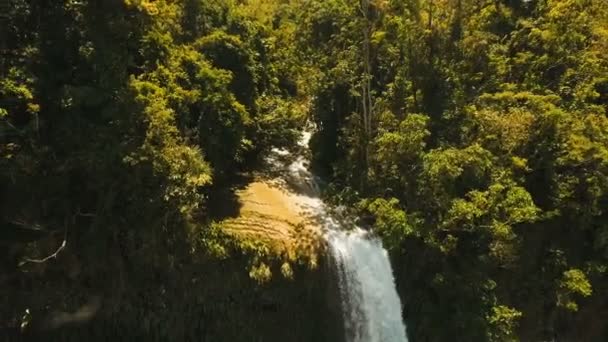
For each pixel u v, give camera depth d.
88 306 24.44
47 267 23.02
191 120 29.03
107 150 22.48
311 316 27.92
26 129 21.22
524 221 29.64
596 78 33.50
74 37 23.28
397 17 33.00
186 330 25.97
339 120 34.50
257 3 44.94
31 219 22.58
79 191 23.61
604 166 30.30
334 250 28.02
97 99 22.89
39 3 22.58
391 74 34.41
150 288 25.20
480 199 28.25
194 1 32.09
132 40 26.22
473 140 31.55
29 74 21.83
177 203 23.88
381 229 28.20
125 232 24.05
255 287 25.91
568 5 35.69
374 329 29.42
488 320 27.69
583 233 32.66
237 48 31.98
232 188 31.44
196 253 24.83
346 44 34.88
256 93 34.09
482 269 28.75
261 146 35.91
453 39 34.44
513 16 38.06
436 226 28.59
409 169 29.97
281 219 28.77
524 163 30.55
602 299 33.00
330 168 35.78
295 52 40.44
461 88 33.19
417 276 30.11
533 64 35.03
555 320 32.69
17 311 22.97
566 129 30.88
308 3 42.28
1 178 21.66
